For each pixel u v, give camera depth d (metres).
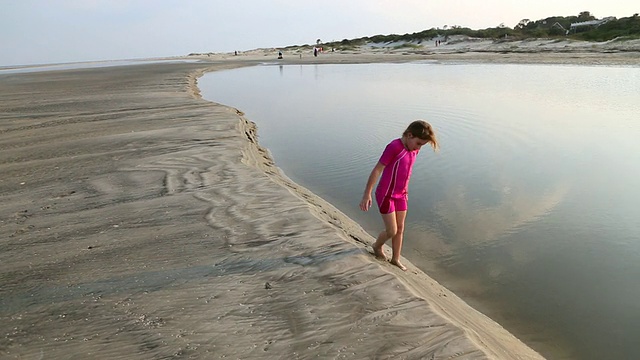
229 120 12.29
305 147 11.19
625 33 44.34
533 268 4.96
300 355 3.05
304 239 4.86
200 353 3.10
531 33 63.06
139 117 13.30
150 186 6.78
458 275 4.91
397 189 4.36
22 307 3.72
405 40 84.94
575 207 6.55
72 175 7.52
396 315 3.46
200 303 3.71
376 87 22.14
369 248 5.08
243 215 5.57
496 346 3.40
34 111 15.59
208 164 7.87
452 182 7.85
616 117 12.29
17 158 8.88
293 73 36.28
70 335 3.34
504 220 6.24
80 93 21.83
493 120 12.49
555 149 9.52
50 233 5.19
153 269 4.29
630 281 4.62
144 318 3.52
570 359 3.55
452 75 26.44
